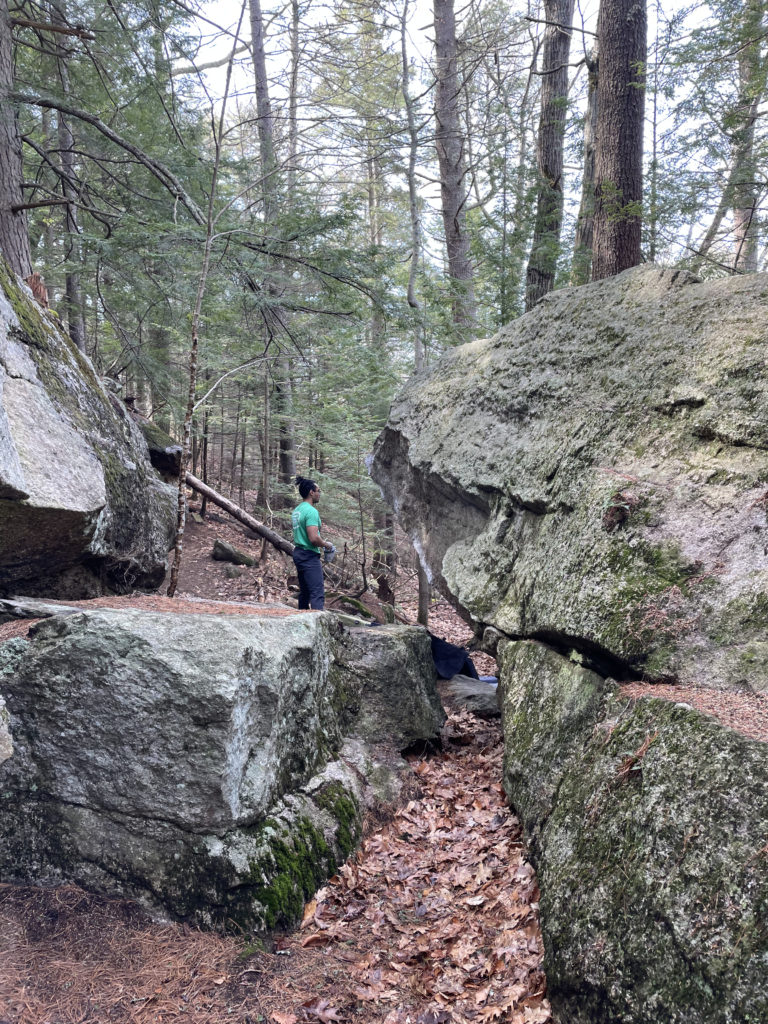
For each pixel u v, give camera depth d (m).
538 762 3.77
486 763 5.24
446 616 12.98
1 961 2.80
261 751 3.64
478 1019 2.78
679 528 3.41
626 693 3.17
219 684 3.28
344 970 3.10
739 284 3.94
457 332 9.98
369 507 13.07
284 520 13.48
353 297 8.91
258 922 3.24
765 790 2.20
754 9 6.55
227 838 3.35
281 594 10.19
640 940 2.36
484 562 5.14
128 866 3.27
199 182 8.91
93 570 5.36
